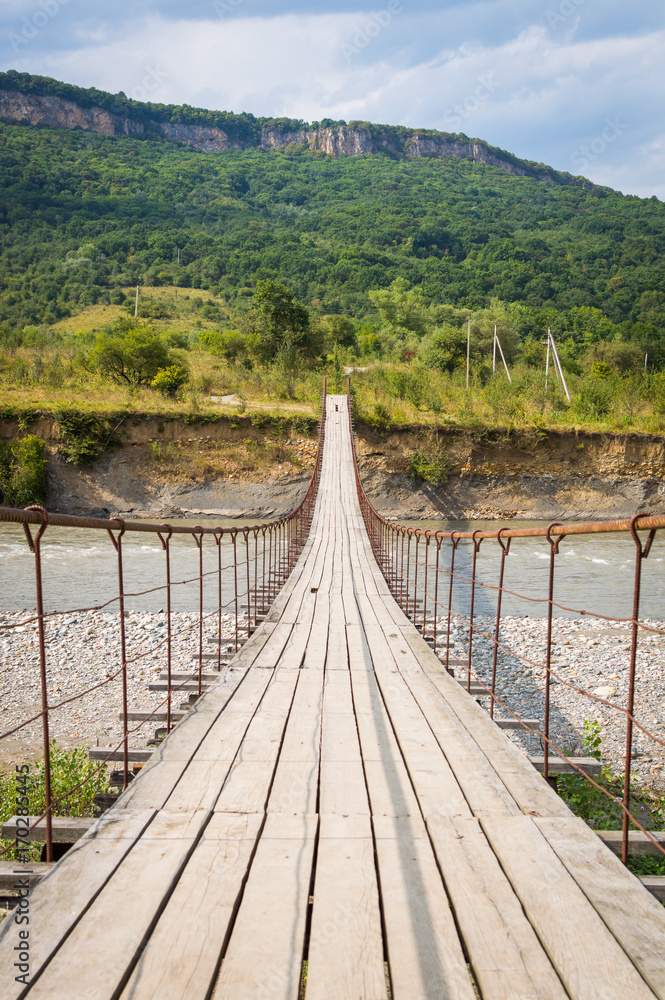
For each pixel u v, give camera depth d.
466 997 1.74
